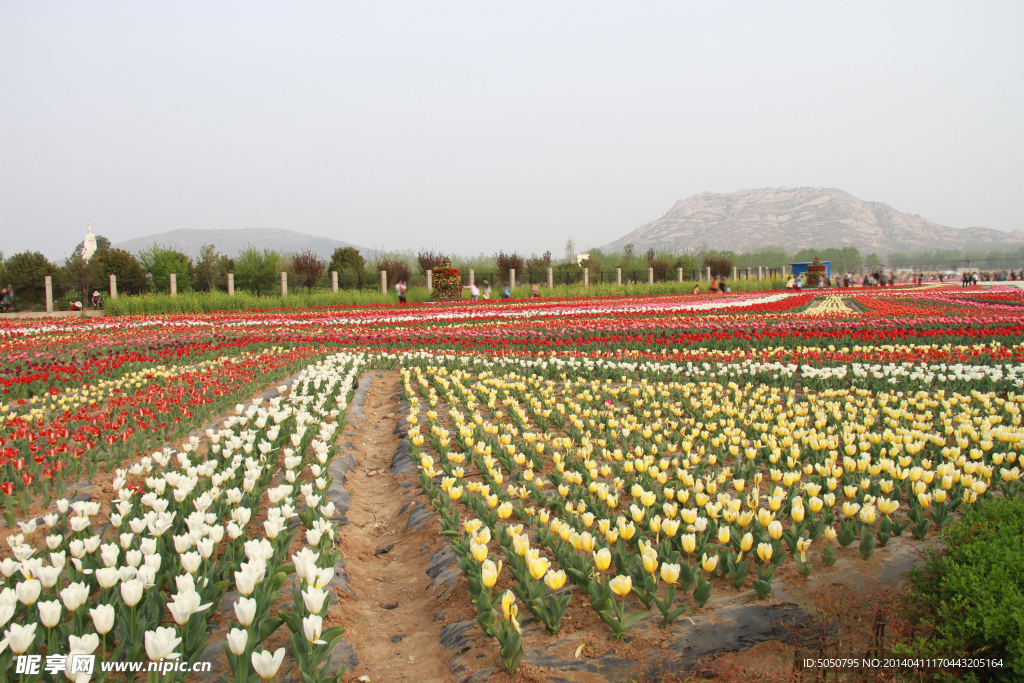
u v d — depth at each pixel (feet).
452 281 128.16
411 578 15.28
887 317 55.72
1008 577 9.71
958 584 9.96
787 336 47.16
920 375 31.04
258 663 8.41
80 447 20.45
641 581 12.01
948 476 14.99
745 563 12.24
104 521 17.01
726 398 27.78
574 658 10.57
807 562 12.63
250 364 38.04
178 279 120.67
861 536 13.41
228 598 12.90
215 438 20.44
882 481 15.24
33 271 99.50
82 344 48.19
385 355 42.60
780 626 10.93
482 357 42.55
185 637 10.16
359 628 12.92
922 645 9.61
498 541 15.24
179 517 14.88
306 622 9.61
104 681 9.50
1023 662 8.55
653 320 61.62
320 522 13.94
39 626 10.54
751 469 18.80
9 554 14.92
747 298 118.93
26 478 18.34
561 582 10.89
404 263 147.64
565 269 164.04
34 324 73.00
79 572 12.26
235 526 13.12
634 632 11.07
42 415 25.62
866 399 27.73
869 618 10.99
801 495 16.15
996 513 11.64
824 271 182.50
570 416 25.45
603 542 13.32
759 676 9.91
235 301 101.14
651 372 36.04
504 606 10.57
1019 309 68.28
